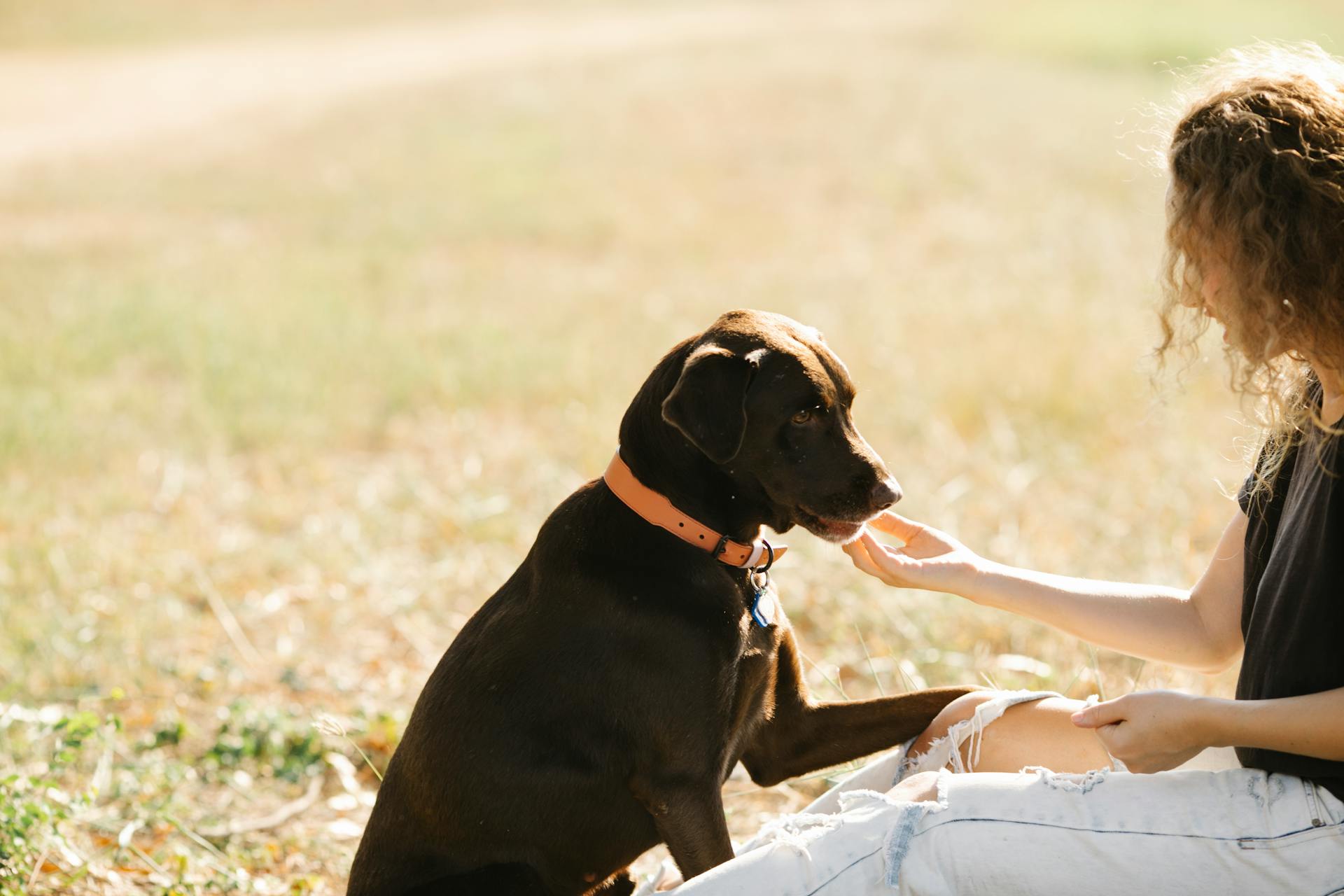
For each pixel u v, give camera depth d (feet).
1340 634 7.54
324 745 15.33
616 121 80.48
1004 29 116.88
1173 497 22.06
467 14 161.68
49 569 20.52
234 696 16.87
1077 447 25.31
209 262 46.57
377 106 87.97
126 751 15.19
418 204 58.39
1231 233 7.85
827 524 10.36
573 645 9.92
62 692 16.65
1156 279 9.10
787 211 57.06
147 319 37.22
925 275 43.52
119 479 25.29
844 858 8.00
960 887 7.91
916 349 32.24
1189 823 7.76
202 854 13.08
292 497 24.62
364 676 17.49
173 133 79.25
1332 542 7.50
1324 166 7.62
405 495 24.43
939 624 17.11
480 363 32.60
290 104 89.97
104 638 18.12
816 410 10.31
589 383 30.78
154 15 146.00
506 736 9.85
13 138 78.59
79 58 119.55
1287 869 7.57
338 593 20.04
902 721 10.75
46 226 53.83
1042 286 40.04
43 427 27.40
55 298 39.96
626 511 10.19
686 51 113.70
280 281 43.52
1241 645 9.62
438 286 43.75
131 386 31.32
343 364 32.91
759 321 10.68
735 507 10.44
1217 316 8.27
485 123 80.18
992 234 50.31
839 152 70.13
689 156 70.13
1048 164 64.28
